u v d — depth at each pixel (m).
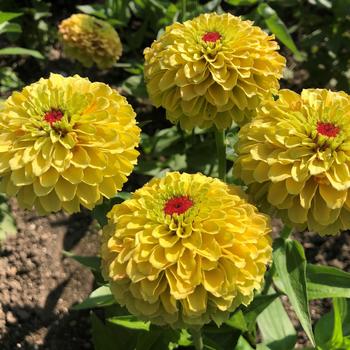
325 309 0.33
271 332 0.28
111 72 0.45
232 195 0.21
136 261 0.19
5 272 0.34
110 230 0.21
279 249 0.24
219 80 0.25
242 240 0.20
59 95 0.23
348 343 0.24
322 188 0.21
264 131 0.22
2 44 0.45
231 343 0.27
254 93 0.25
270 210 0.23
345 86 0.43
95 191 0.22
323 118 0.22
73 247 0.35
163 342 0.27
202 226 0.20
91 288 0.34
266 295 0.25
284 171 0.21
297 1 0.44
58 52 0.46
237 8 0.47
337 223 0.22
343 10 0.40
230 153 0.33
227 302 0.20
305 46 0.44
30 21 0.46
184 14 0.38
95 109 0.23
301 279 0.23
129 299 0.20
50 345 0.31
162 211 0.20
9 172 0.23
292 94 0.24
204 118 0.26
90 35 0.38
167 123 0.42
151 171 0.37
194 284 0.19
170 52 0.25
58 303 0.33
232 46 0.25
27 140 0.22
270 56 0.26
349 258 0.36
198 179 0.22
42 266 0.34
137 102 0.43
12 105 0.24
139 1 0.43
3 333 0.31
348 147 0.21
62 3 0.49
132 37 0.44
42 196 0.22
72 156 0.22
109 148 0.22
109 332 0.28
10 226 0.34
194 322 0.20
